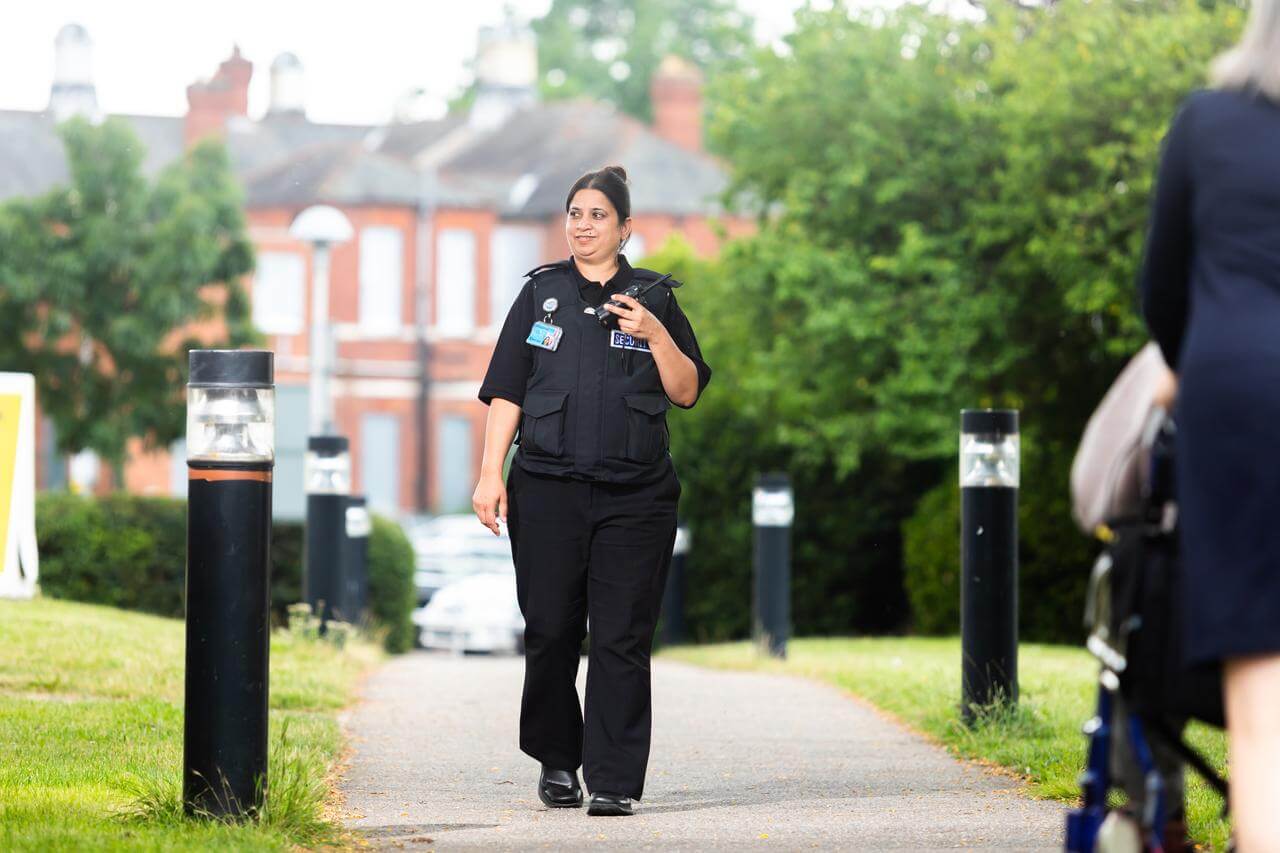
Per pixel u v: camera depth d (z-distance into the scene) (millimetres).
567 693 9367
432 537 53125
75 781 9344
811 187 35312
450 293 78312
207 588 7844
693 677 18625
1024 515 29031
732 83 37969
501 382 9312
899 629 38281
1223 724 4863
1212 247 4680
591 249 9281
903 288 34344
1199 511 4570
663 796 9844
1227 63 4812
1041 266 30984
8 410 18469
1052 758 10805
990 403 33594
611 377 9117
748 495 38719
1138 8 31172
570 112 84688
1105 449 5082
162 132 85062
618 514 9102
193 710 7871
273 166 79062
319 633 19312
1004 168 33656
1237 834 4617
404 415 77625
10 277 52750
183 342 54938
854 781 10484
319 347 30406
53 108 82938
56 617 18266
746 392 37750
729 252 37156
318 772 9852
